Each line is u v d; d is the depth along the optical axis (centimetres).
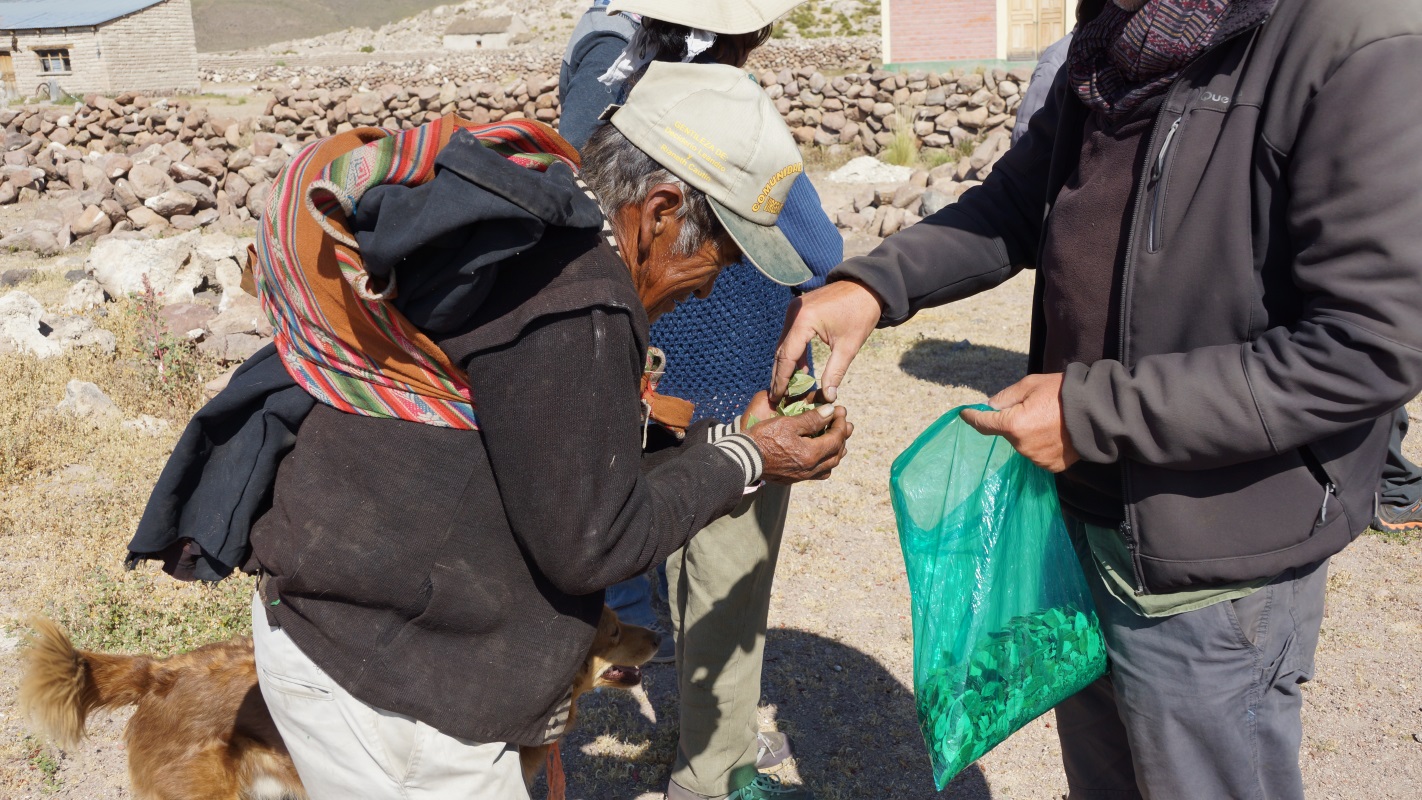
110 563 451
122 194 1257
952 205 232
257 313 760
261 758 235
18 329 718
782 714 368
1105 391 172
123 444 582
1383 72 150
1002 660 198
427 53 4103
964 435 203
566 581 153
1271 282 170
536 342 145
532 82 1688
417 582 159
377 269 141
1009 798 327
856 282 212
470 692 162
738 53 247
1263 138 163
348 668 162
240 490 167
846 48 3022
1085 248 191
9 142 1520
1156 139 174
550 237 149
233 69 4306
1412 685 376
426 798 166
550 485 146
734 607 269
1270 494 175
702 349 259
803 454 181
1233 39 167
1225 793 195
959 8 2192
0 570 448
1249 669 188
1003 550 202
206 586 429
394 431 159
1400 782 329
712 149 161
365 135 163
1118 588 197
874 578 459
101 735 353
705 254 170
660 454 200
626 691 382
